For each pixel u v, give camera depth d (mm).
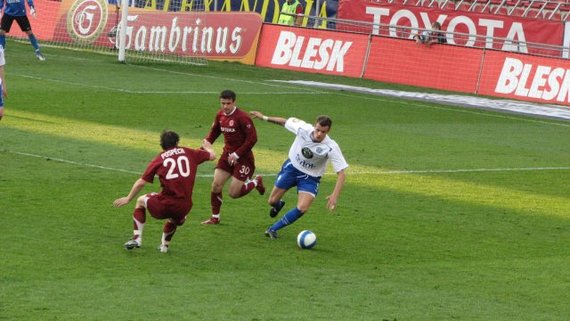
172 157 30500
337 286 28828
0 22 84875
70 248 30953
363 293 28281
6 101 59688
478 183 46000
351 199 40875
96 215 35219
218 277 29016
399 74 84562
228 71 84125
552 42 86312
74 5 92312
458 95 79375
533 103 77625
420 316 26422
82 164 43781
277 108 65688
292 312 26141
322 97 72438
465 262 32344
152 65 84125
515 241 35594
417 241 34750
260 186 36812
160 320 24922
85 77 72938
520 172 49469
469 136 60000
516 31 87562
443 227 37062
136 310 25594
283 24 90938
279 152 50031
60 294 26531
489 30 88688
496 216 39500
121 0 88188
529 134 62625
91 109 59438
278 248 32781
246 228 35156
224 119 35688
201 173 44219
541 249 34625
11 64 76938
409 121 64438
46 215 34781
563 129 65750
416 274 30594
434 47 83375
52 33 93000
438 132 60688
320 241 34031
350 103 70500
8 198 36750
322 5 95562
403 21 92188
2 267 28547
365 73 86000
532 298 28734
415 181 45344
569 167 51656
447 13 90125
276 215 36031
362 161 49375
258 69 87562
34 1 94375
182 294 27156
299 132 34062
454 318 26406
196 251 31750
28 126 52281
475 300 28234
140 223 30781
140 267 29516
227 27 91562
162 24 89812
